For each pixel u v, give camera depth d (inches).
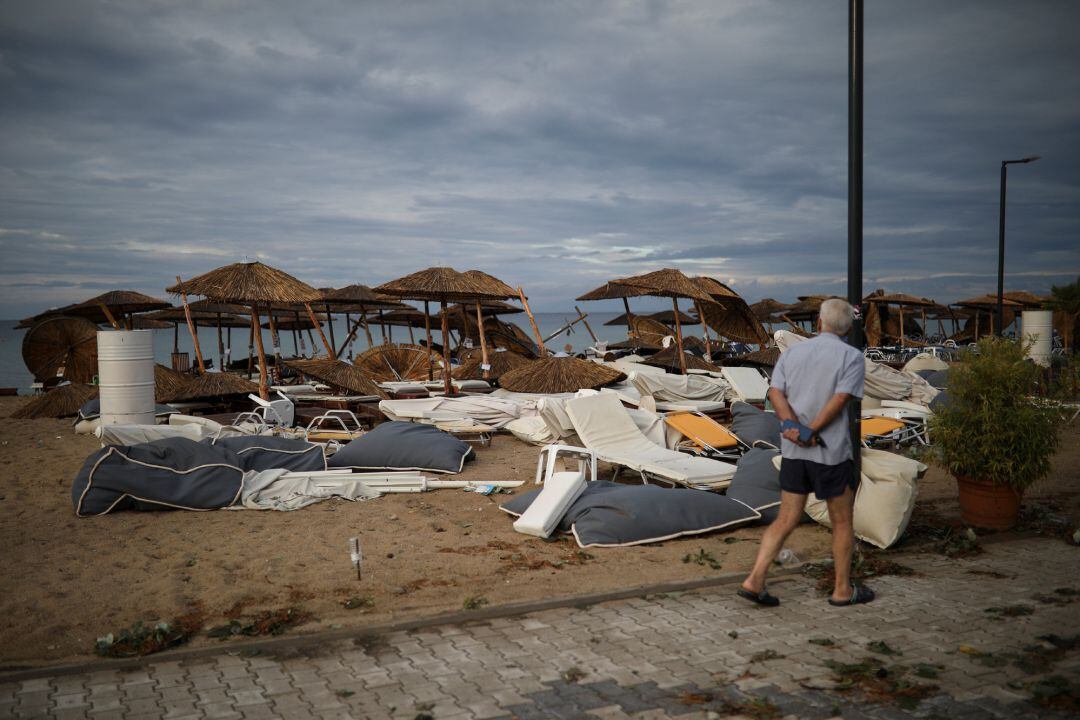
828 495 184.7
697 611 189.3
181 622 183.2
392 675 153.9
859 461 246.4
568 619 185.0
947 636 171.0
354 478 333.7
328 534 263.7
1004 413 257.4
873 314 1304.1
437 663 159.6
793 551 240.8
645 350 1154.0
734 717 134.6
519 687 147.4
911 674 151.0
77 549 245.6
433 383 685.3
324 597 199.5
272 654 165.5
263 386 541.0
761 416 381.7
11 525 276.7
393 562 229.3
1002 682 147.3
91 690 148.2
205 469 305.0
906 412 459.5
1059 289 1101.1
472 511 299.9
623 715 135.5
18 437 506.0
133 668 158.9
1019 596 197.5
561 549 245.0
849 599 190.7
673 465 319.3
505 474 375.6
